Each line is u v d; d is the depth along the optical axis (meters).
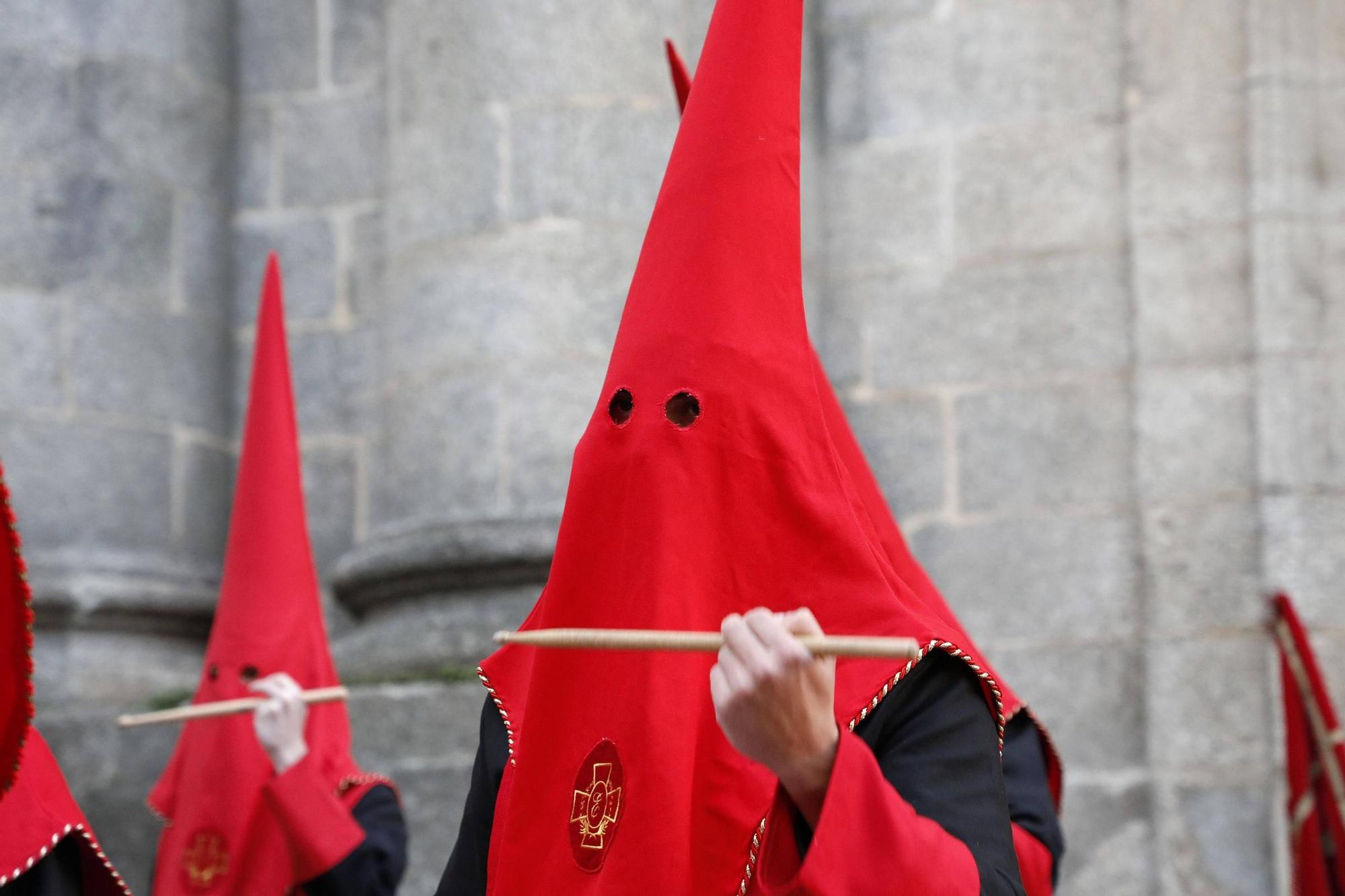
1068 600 13.55
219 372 15.86
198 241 15.80
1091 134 14.16
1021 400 13.95
